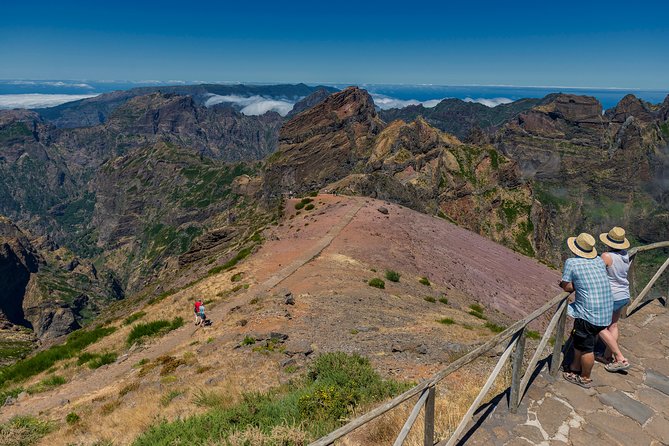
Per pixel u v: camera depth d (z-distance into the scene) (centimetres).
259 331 2239
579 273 808
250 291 3819
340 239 5584
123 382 2102
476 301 4747
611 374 867
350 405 1012
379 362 1555
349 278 3825
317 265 4466
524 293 6994
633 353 952
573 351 904
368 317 2453
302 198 9638
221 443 880
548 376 860
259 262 4847
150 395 1703
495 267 7844
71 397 2239
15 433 1619
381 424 870
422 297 3722
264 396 1257
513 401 756
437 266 5772
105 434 1407
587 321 801
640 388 820
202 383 1650
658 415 746
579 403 778
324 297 3020
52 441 1520
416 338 1931
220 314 3312
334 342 1897
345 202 8656
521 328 721
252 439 852
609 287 799
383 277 4134
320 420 938
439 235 8275
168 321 3434
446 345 1767
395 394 1080
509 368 1055
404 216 8756
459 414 810
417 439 780
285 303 2795
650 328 1066
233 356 1906
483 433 720
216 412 1131
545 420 738
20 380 3027
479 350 649
